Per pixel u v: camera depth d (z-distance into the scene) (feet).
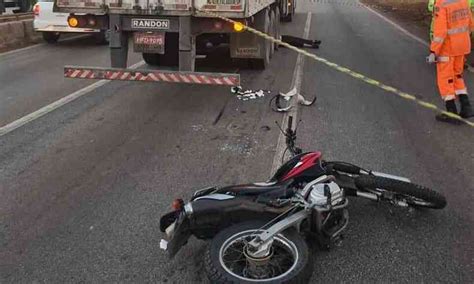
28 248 12.12
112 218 13.47
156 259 11.67
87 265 11.45
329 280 10.82
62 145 18.72
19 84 28.22
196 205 10.77
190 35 22.94
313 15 70.03
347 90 26.89
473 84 28.63
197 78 21.80
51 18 41.91
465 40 21.36
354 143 18.93
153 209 13.92
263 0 28.09
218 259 9.82
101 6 23.20
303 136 19.61
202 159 17.37
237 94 25.72
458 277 11.00
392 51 39.81
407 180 13.55
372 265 11.35
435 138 19.70
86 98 25.12
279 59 35.24
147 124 21.11
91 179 15.84
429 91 26.91
